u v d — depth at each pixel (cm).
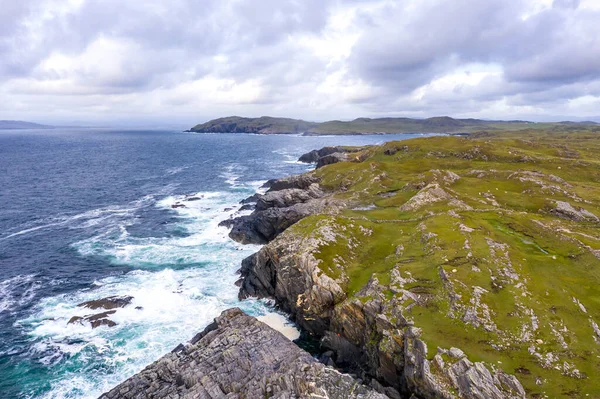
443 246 4319
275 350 3341
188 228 8056
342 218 5653
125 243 7156
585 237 4372
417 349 2903
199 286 5488
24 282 5547
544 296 3338
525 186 6988
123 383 3155
